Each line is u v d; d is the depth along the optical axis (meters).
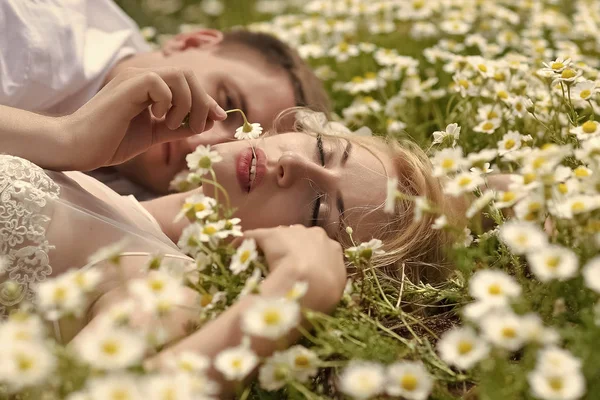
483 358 1.05
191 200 1.32
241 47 2.18
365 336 1.18
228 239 1.52
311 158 1.60
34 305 1.38
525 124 1.94
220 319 1.18
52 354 0.98
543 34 3.03
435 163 1.30
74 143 1.49
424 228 1.61
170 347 1.19
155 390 0.94
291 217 1.56
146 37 2.97
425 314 1.47
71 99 2.10
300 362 1.10
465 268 1.28
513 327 1.00
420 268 1.63
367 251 1.31
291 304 1.04
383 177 1.62
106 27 2.28
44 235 1.40
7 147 1.48
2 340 0.95
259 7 3.88
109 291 1.39
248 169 1.58
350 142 1.66
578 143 1.47
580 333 1.07
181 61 2.14
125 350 0.95
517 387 1.04
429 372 1.24
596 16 2.93
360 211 1.57
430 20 3.02
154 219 1.73
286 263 1.22
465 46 2.84
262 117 2.07
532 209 1.17
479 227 1.30
